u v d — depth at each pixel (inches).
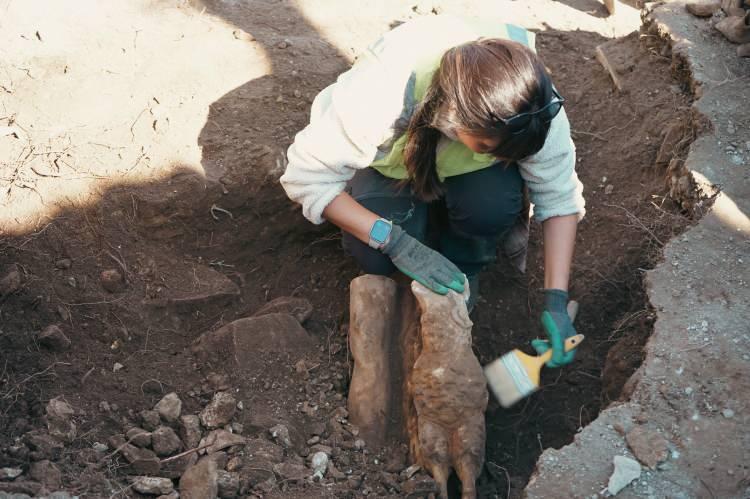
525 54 75.6
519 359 88.1
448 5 143.5
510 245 106.3
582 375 105.7
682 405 81.7
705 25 124.1
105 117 114.5
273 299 112.7
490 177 94.7
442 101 79.1
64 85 116.3
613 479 75.7
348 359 99.7
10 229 100.7
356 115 84.7
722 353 85.7
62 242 102.2
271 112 120.6
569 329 89.5
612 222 113.3
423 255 89.8
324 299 113.0
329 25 137.0
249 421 90.7
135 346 98.9
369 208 97.9
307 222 116.3
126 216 107.7
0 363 89.1
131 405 91.1
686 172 104.4
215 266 112.7
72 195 105.6
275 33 133.7
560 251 93.0
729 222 98.7
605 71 128.1
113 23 127.9
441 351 87.4
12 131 109.7
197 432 88.3
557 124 89.0
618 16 146.3
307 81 125.2
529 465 100.3
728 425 79.7
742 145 106.0
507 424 104.0
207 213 111.6
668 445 78.1
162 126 114.6
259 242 115.5
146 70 121.3
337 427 91.9
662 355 86.1
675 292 92.6
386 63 84.7
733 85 113.5
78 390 90.4
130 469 83.3
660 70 122.7
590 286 110.1
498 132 75.8
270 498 81.6
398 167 95.3
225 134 117.1
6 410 85.0
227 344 98.8
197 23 132.1
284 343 100.6
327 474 86.7
